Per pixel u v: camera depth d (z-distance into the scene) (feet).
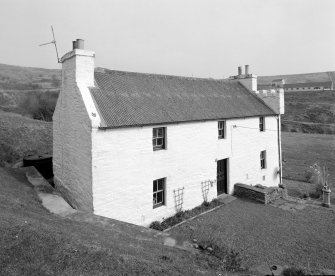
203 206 58.80
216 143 62.34
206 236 44.62
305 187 80.94
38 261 23.18
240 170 69.15
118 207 45.68
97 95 48.44
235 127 67.21
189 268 26.96
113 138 44.68
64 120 53.26
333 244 43.37
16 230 26.58
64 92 53.01
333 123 216.33
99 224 38.42
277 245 42.60
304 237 45.68
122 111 47.96
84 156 45.14
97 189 43.24
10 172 58.08
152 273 24.48
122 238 33.68
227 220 52.24
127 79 57.11
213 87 74.38
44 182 54.75
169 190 53.11
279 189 66.28
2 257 22.86
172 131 53.11
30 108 163.12
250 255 39.01
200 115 58.65
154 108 53.06
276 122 80.94
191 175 57.11
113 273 23.54
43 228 28.73
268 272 27.86
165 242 35.50
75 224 35.78
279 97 78.69
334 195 72.38
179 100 60.18
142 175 48.49
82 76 48.37
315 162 110.83
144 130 48.47
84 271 23.09
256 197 63.00
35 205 41.34
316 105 258.57
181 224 50.26
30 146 92.63
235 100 74.02
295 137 172.04
